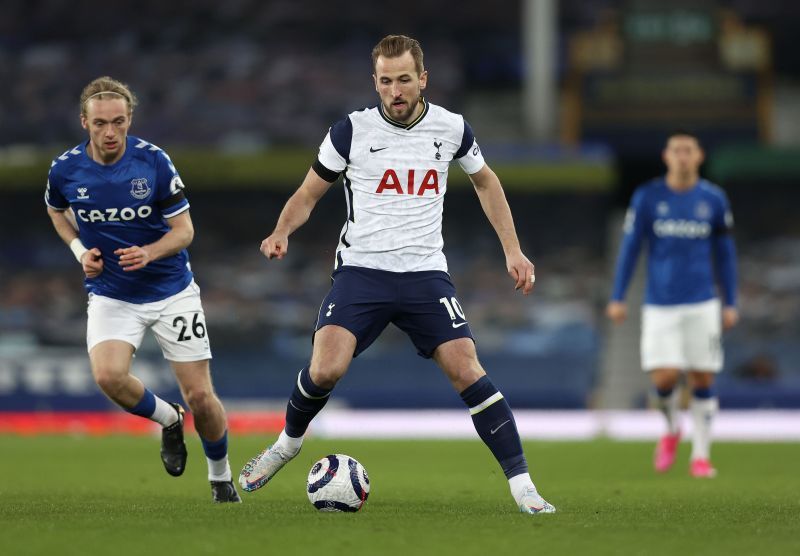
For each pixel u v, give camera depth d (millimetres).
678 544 16891
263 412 80812
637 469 40188
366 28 119625
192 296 23312
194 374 23094
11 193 106062
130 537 17391
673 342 36625
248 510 22219
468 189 104938
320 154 21812
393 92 20938
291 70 114750
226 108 110125
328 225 109062
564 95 109625
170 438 23750
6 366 80562
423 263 21688
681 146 35906
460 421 74562
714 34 105062
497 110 117500
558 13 115688
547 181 101000
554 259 106688
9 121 108875
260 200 107500
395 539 17266
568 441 60781
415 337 21797
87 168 22609
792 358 92438
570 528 18797
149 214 22828
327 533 17938
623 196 120062
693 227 36250
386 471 39156
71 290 102125
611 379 93875
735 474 37375
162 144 107188
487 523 19516
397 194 21594
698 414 37156
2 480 33875
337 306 21547
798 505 24469
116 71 113938
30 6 119250
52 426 76062
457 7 119312
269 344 93812
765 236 109125
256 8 119688
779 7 115812
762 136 104875
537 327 95812
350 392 78938
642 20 105750
